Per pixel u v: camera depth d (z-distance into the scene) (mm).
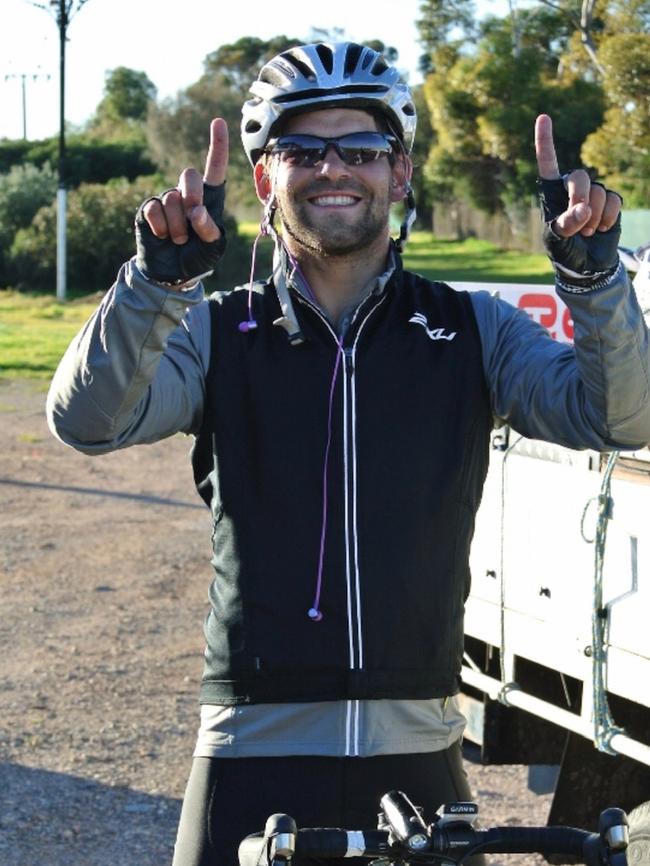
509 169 42969
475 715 4207
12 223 36969
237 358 2422
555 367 2383
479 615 4148
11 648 7008
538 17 42594
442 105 42688
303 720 2340
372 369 2396
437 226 49594
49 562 8945
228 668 2365
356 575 2332
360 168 2418
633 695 3475
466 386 2436
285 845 1905
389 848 2004
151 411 2350
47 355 21359
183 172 2119
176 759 5504
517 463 3961
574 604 3721
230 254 32625
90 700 6203
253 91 2518
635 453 3639
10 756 5492
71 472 12328
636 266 4031
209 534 9922
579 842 1992
